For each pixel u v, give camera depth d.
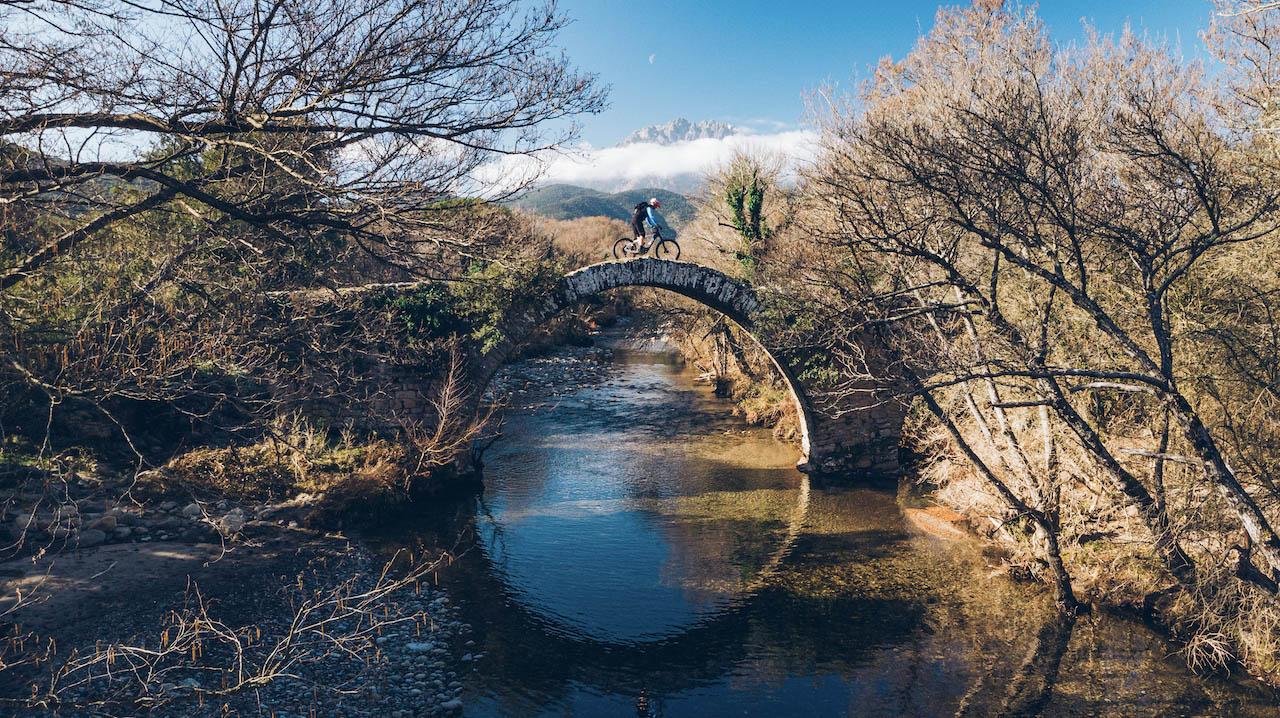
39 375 7.99
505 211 16.17
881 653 10.21
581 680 9.48
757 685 9.44
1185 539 10.03
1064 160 8.71
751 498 17.23
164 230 12.05
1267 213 8.83
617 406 27.53
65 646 8.88
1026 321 11.91
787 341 16.34
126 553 11.55
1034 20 10.52
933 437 16.30
